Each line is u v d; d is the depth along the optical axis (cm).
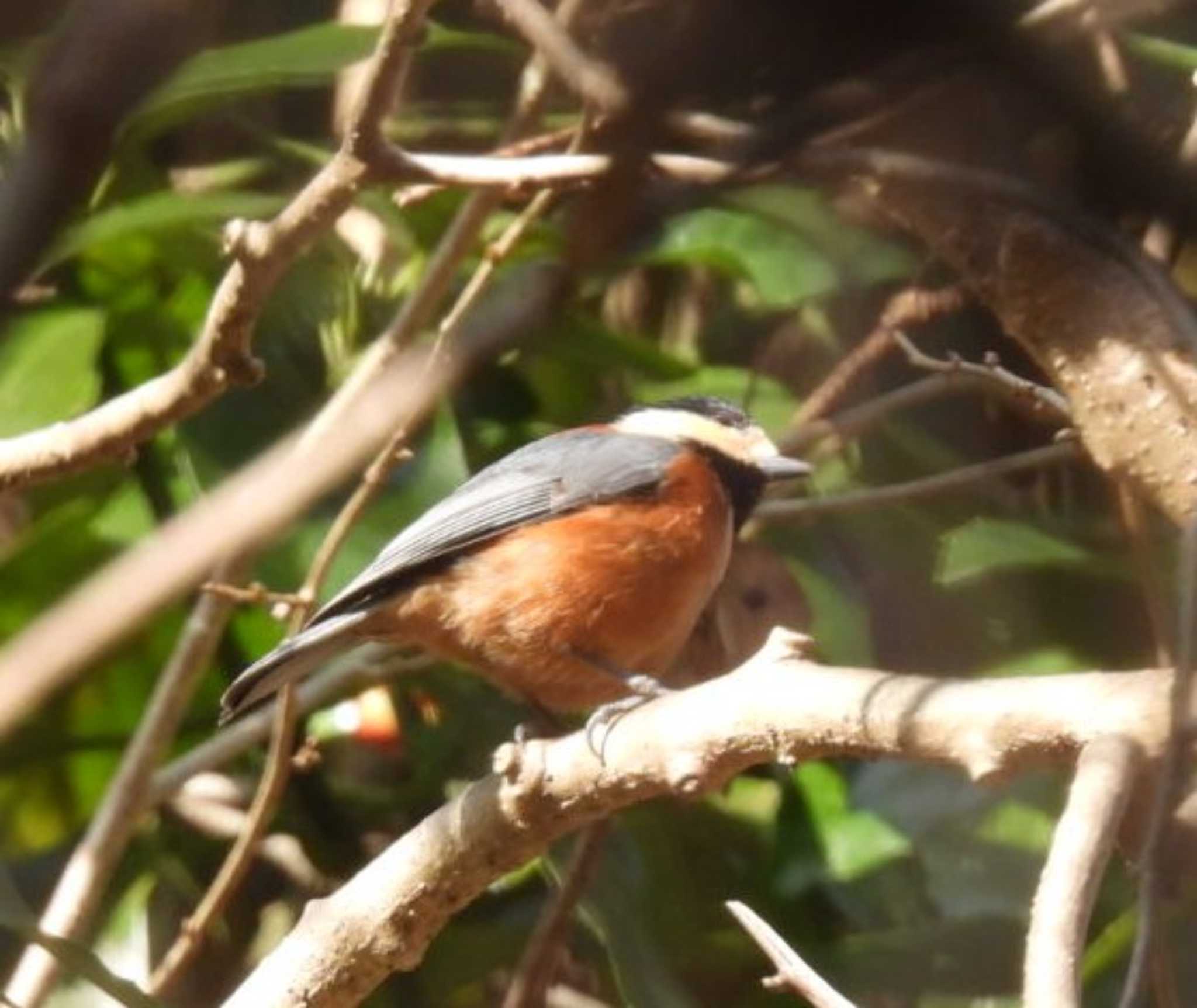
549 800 579
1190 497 634
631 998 803
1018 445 937
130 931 883
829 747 506
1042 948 387
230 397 836
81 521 848
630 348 901
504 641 798
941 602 902
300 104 957
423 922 610
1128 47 666
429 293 639
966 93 277
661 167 408
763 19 264
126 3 218
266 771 842
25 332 837
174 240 877
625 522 795
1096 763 424
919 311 809
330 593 822
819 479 945
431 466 855
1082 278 647
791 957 456
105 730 897
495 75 922
